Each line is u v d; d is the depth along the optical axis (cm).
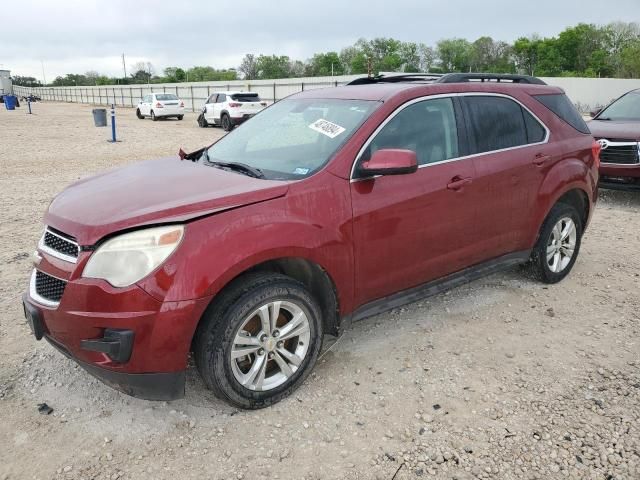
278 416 316
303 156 356
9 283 505
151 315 272
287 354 324
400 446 293
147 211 285
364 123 358
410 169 332
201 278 277
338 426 309
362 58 10575
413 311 456
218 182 328
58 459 282
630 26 9612
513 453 288
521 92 469
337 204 331
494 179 421
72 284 279
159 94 3309
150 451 288
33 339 404
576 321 440
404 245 370
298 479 270
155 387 286
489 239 432
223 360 295
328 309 349
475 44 10294
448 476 272
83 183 363
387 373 362
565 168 481
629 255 604
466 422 312
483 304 470
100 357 280
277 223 304
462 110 415
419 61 10800
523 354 388
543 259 493
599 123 918
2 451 287
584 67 9706
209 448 291
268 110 452
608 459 283
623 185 845
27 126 2697
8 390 340
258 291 299
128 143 1867
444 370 366
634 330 425
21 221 732
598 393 341
